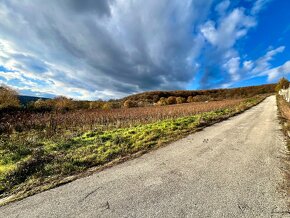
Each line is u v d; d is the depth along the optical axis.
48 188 3.61
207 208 2.76
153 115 14.24
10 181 3.96
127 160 5.02
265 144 6.17
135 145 6.37
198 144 6.35
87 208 2.85
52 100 25.14
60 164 4.80
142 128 9.19
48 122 11.66
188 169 4.25
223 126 9.70
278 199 2.97
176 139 7.10
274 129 8.58
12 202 3.15
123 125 11.02
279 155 5.07
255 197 3.04
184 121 10.71
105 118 13.66
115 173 4.18
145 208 2.80
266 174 3.90
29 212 2.81
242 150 5.58
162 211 2.71
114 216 2.63
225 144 6.26
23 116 13.47
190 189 3.34
